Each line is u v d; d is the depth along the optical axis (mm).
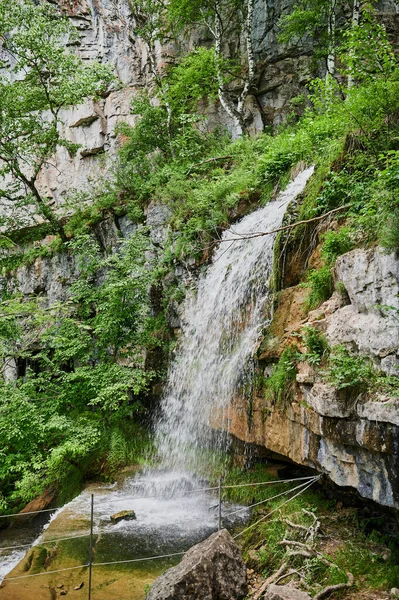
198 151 13906
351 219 5973
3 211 20922
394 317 4512
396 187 5062
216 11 15641
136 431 10320
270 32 16281
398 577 4414
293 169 9414
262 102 16625
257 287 7992
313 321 5738
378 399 4375
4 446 9500
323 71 15641
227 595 4398
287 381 5988
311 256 6742
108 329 10273
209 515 6621
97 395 9773
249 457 7469
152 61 17719
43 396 10172
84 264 11742
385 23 14414
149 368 10781
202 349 9242
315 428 5254
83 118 19328
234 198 10383
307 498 6047
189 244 10828
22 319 11359
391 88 6586
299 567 4789
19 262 17203
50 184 20344
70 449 8688
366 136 6750
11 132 15352
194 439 8703
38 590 5023
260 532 5652
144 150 15492
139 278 10352
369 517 5391
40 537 6250
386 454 4316
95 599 4820
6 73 21203
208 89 15523
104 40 19484
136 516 6879
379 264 4773
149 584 5020
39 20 14289
